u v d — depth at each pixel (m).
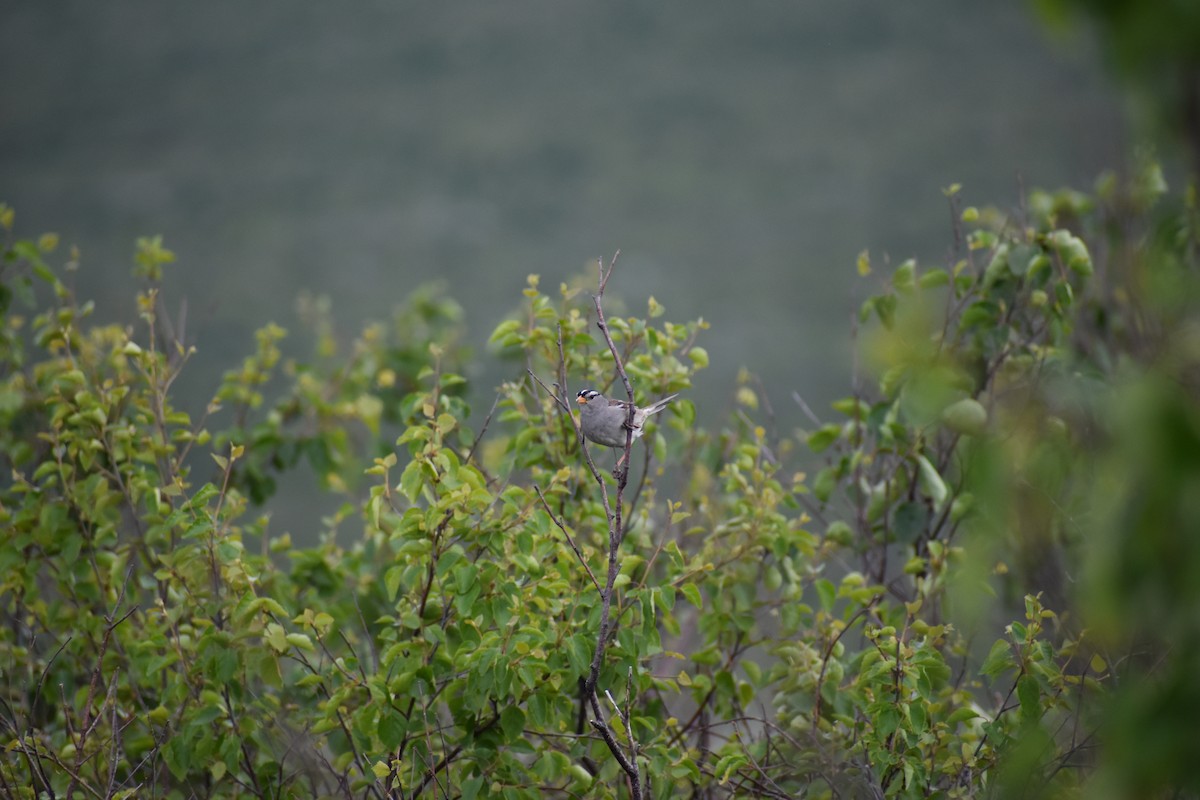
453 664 12.89
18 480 15.13
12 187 94.38
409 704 12.84
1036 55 107.75
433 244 91.62
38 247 17.62
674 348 16.52
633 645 12.55
